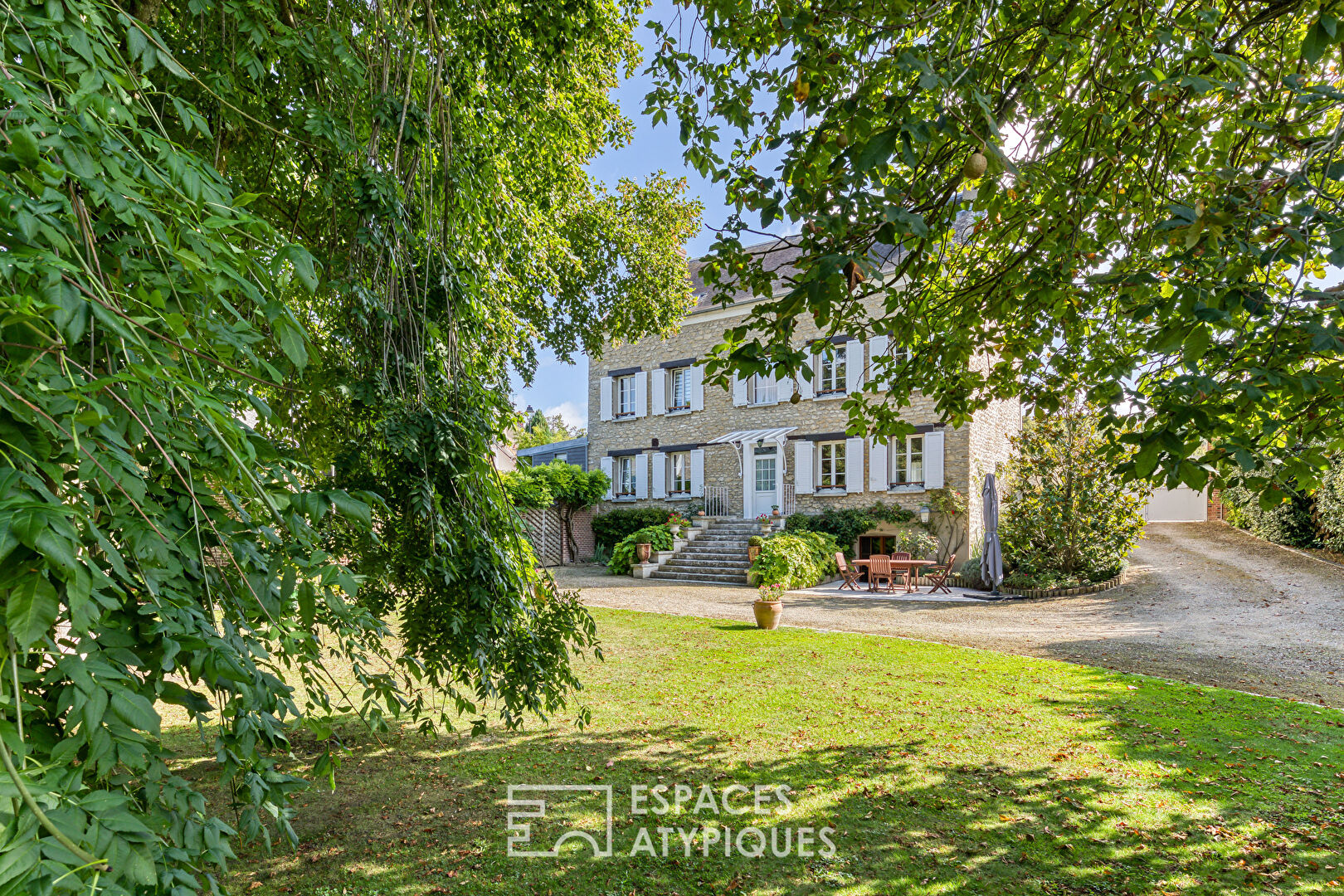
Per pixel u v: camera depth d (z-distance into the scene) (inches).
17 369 43.9
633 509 797.2
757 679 261.0
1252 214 84.6
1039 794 157.8
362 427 132.3
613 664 287.7
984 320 172.9
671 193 469.7
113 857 37.0
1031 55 119.9
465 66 169.8
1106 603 440.1
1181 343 86.4
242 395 66.6
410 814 151.9
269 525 73.7
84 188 56.9
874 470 653.9
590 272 451.2
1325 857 128.6
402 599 141.9
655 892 121.3
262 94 118.6
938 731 201.2
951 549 611.8
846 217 91.7
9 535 35.0
